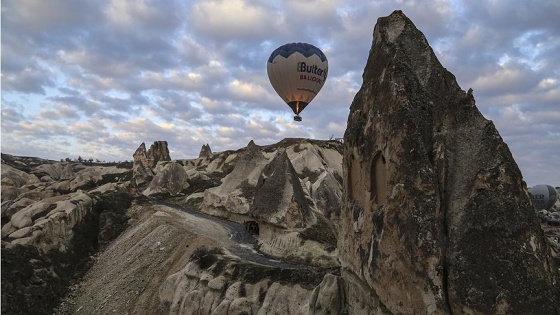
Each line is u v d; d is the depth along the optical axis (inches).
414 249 561.9
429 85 671.1
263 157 2662.4
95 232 1931.6
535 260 513.7
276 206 1674.5
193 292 1158.3
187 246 1524.4
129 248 1722.4
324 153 3393.2
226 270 1184.2
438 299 530.9
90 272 1648.6
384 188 671.1
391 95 660.7
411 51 712.4
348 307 776.3
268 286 1080.8
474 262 530.0
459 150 623.2
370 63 786.8
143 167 3663.9
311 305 840.3
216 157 3966.5
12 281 1376.7
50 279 1498.5
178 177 2984.7
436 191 581.6
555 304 489.1
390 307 605.0
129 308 1315.2
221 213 2263.8
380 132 681.0
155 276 1412.4
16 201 2111.2
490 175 567.2
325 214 2145.7
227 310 1054.4
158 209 2167.8
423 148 606.2
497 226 534.9
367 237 697.0
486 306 499.8
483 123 620.1
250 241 1737.2
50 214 1806.1
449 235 567.8
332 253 1446.9
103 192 2378.2
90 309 1380.4
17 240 1584.6
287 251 1508.4
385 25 765.3
